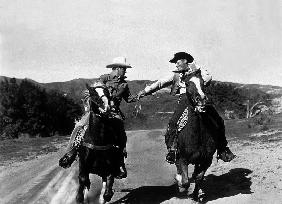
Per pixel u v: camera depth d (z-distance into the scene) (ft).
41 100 135.74
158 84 28.96
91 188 33.94
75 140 26.55
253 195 28.25
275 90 298.15
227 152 28.22
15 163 50.80
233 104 183.83
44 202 29.86
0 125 132.46
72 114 143.13
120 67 28.66
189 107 26.13
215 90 183.11
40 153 61.93
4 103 132.16
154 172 41.34
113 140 25.95
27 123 133.39
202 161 26.37
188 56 28.22
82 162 25.90
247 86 312.71
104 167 25.85
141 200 30.17
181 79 27.84
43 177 39.63
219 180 34.04
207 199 28.76
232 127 87.45
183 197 29.84
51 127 137.90
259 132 73.97
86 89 27.55
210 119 26.27
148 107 247.50
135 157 52.85
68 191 32.86
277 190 28.84
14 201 30.55
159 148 63.10
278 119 94.17
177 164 27.73
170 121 27.71
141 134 100.12
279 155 41.60
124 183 36.29
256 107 198.29
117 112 27.81
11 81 136.15
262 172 34.55
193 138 25.81
